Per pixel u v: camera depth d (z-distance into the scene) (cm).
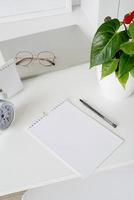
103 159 81
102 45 80
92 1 120
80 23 125
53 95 98
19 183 78
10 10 122
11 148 84
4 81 93
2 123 86
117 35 80
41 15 127
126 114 92
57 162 81
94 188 102
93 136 87
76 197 100
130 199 100
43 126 90
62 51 111
